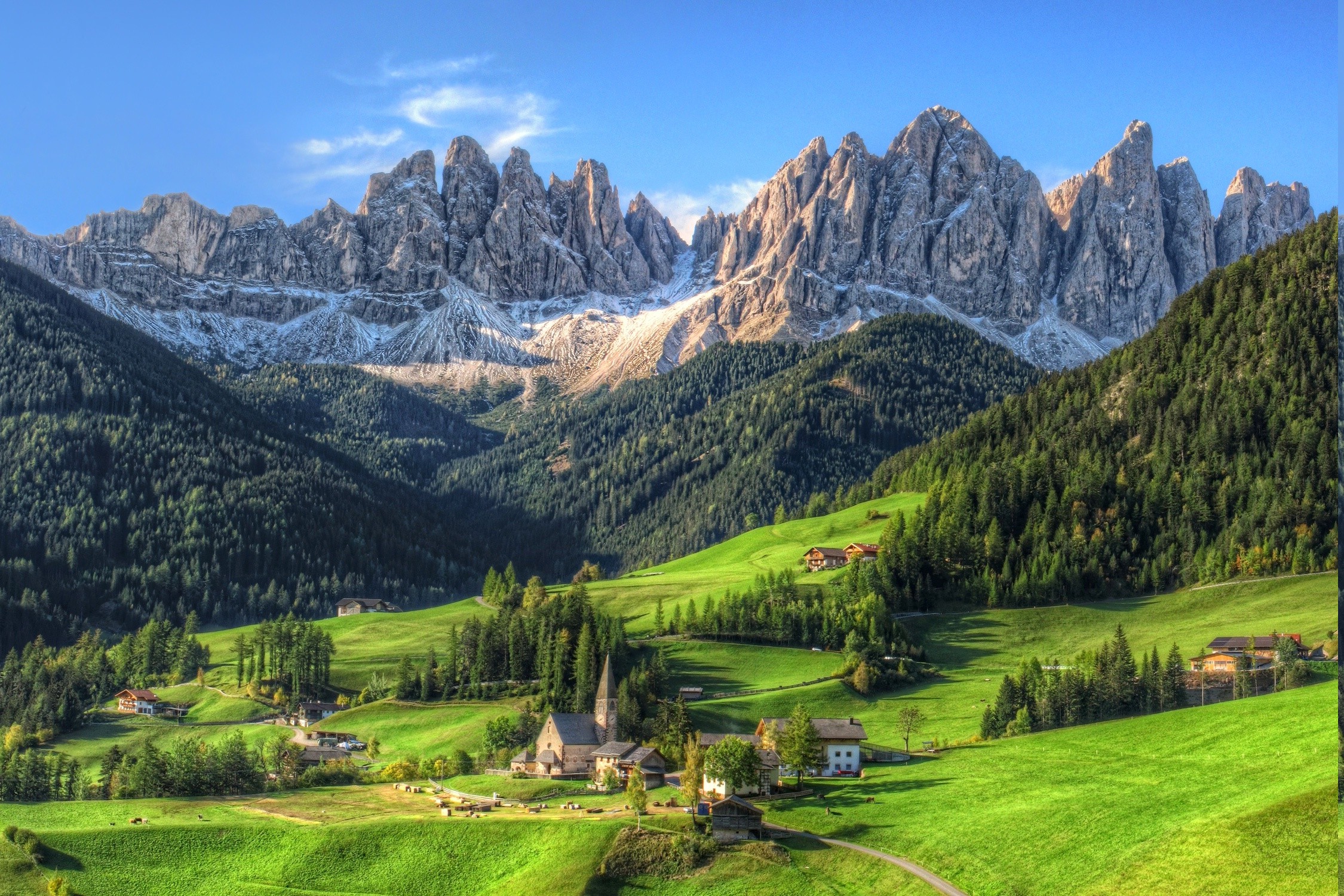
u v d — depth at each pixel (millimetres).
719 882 141500
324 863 161500
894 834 146000
